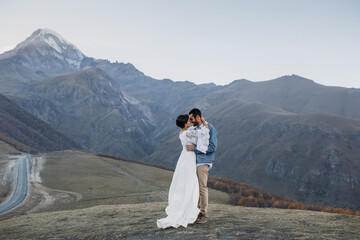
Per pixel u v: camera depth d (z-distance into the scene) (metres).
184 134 7.16
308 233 6.39
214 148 7.05
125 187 137.75
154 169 195.12
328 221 8.06
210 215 9.48
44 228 9.80
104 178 154.75
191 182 7.12
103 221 9.81
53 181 142.12
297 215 9.43
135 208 12.88
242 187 145.38
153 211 11.35
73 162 196.00
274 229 6.84
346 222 7.90
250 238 5.96
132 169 186.75
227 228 6.95
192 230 6.78
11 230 10.30
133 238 6.69
